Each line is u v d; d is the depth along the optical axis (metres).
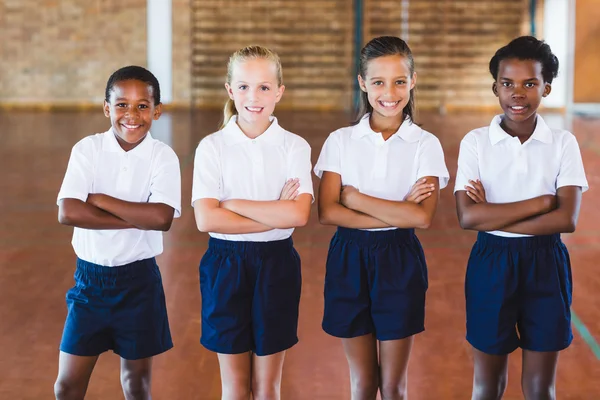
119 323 2.34
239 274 2.36
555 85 13.71
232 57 2.36
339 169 2.51
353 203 2.43
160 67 14.07
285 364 3.15
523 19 14.05
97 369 3.09
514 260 2.35
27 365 3.13
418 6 14.10
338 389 2.94
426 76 14.30
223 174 2.42
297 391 2.92
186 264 4.53
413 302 2.44
